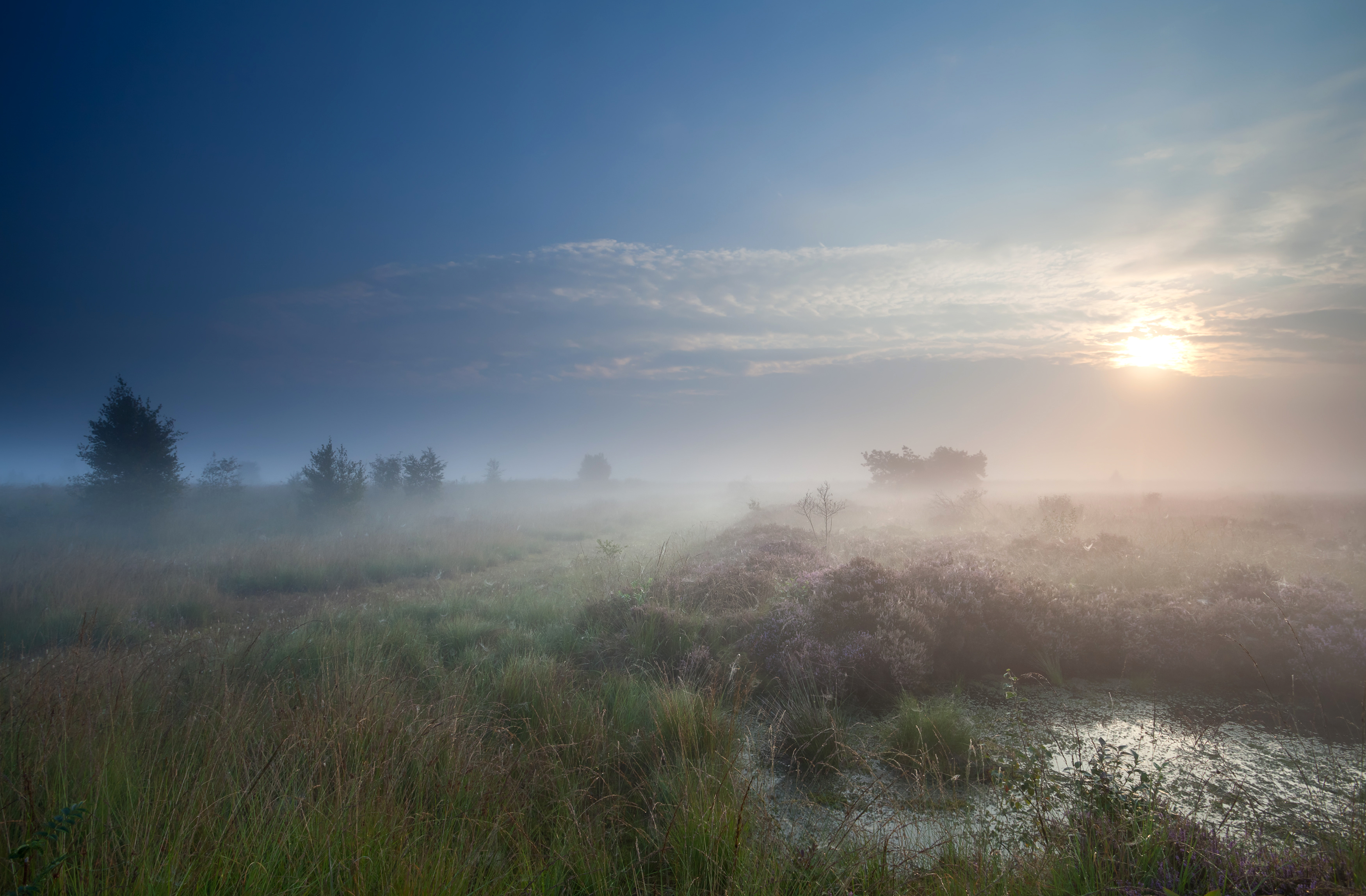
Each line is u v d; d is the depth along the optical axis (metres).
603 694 5.44
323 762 3.58
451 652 7.03
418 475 30.69
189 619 9.38
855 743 4.70
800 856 3.05
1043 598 7.12
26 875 2.25
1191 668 5.97
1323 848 3.07
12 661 6.52
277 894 2.58
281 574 12.40
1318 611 6.77
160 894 2.46
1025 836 3.31
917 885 2.91
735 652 6.75
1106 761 3.74
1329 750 4.42
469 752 3.96
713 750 4.21
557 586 11.28
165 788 3.31
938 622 6.62
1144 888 2.60
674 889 3.00
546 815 3.51
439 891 2.53
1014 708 5.42
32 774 3.18
